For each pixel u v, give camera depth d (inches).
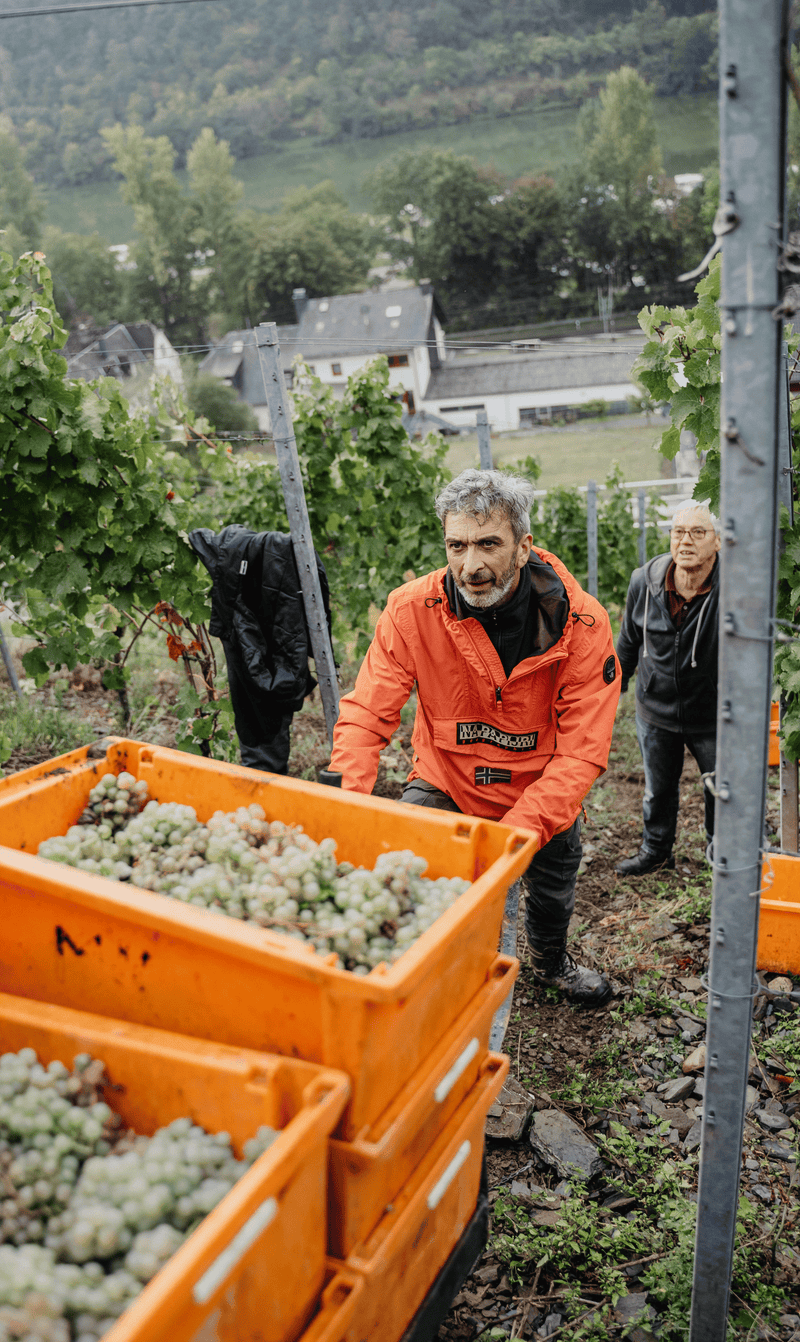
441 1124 73.2
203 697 186.4
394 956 65.9
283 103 4439.0
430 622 105.0
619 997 134.2
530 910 127.2
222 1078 57.6
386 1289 66.9
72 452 159.2
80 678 284.7
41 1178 57.1
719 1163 73.2
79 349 2723.9
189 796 88.1
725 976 69.1
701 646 151.6
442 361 2748.5
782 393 118.2
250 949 58.1
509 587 99.6
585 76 4306.1
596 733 104.5
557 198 3270.2
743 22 53.2
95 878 65.4
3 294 153.9
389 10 4498.0
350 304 2669.8
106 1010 68.4
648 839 173.6
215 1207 52.5
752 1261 90.9
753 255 56.4
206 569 173.3
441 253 3321.9
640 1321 85.9
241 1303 53.2
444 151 3449.8
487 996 76.0
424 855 78.9
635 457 1851.6
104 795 86.0
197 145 3193.9
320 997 58.6
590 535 358.0
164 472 227.0
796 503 135.2
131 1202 53.7
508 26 4419.3
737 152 55.1
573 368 2450.8
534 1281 90.5
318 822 83.0
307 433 257.3
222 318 3312.0
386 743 109.3
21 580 176.7
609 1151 104.8
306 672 160.4
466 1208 81.5
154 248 3203.7
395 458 254.5
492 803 113.4
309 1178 56.1
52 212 3932.1
